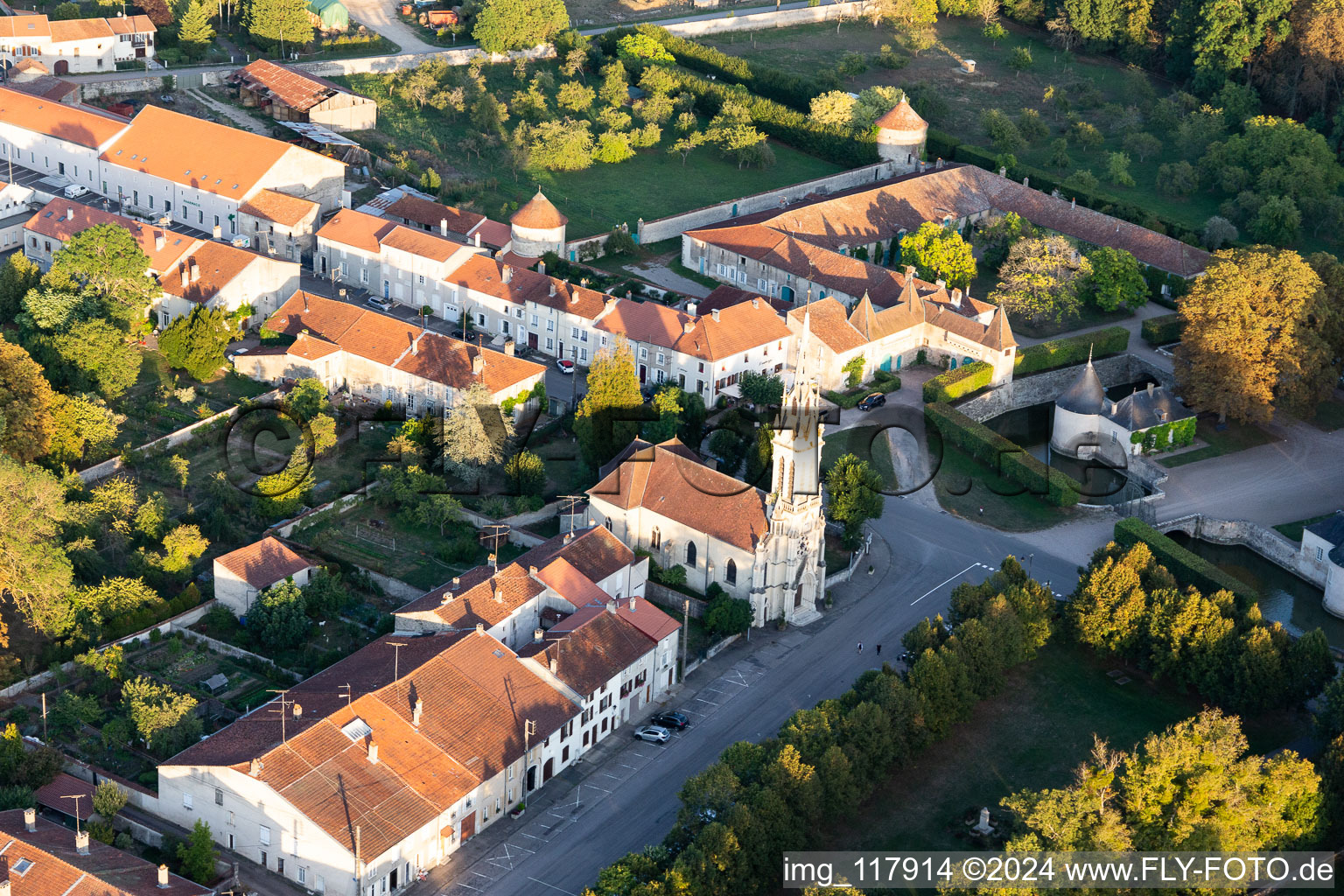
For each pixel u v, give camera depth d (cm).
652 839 17062
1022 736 19138
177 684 18838
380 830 15862
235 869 16075
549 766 17888
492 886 16275
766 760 17038
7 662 18550
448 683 17675
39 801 16625
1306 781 16488
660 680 19500
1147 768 16125
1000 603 19650
